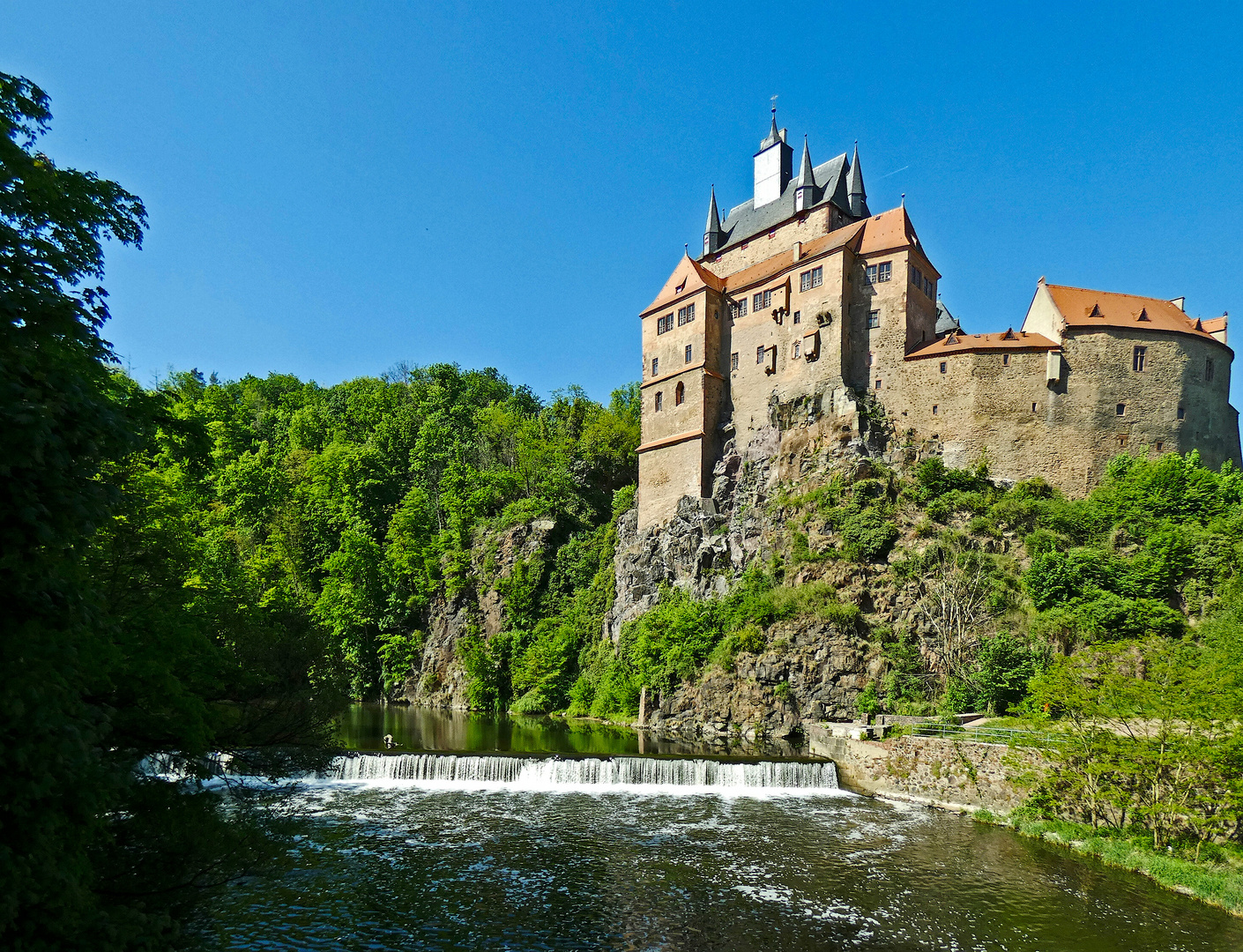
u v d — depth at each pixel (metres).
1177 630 46.19
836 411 67.12
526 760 39.75
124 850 16.47
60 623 10.29
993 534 56.69
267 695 26.41
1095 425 63.81
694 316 78.31
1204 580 48.56
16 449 9.19
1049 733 31.55
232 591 30.06
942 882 25.73
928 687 49.00
